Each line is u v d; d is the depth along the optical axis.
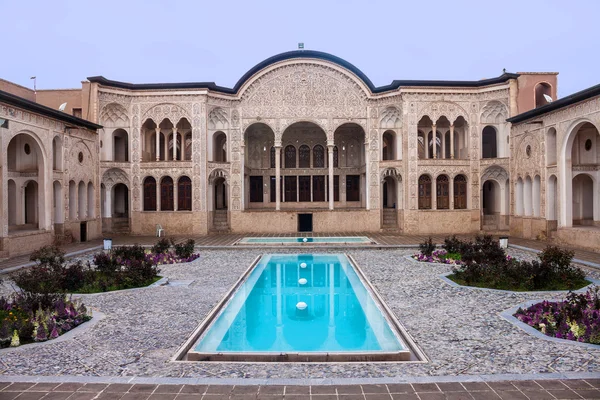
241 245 21.41
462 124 28.02
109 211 27.30
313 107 28.19
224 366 6.61
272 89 28.20
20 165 20.84
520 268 12.33
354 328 9.16
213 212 29.02
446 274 14.04
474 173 26.88
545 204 22.00
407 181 26.80
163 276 14.03
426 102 26.77
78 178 23.31
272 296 12.27
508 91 25.81
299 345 7.97
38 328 7.89
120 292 11.77
